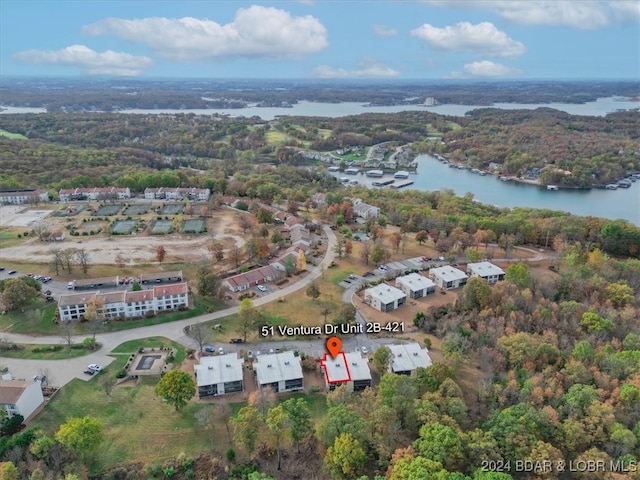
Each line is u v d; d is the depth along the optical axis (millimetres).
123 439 121125
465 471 104500
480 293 180250
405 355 150500
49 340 163000
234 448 119000
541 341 151500
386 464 107875
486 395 129625
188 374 135125
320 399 137875
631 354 140875
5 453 110125
